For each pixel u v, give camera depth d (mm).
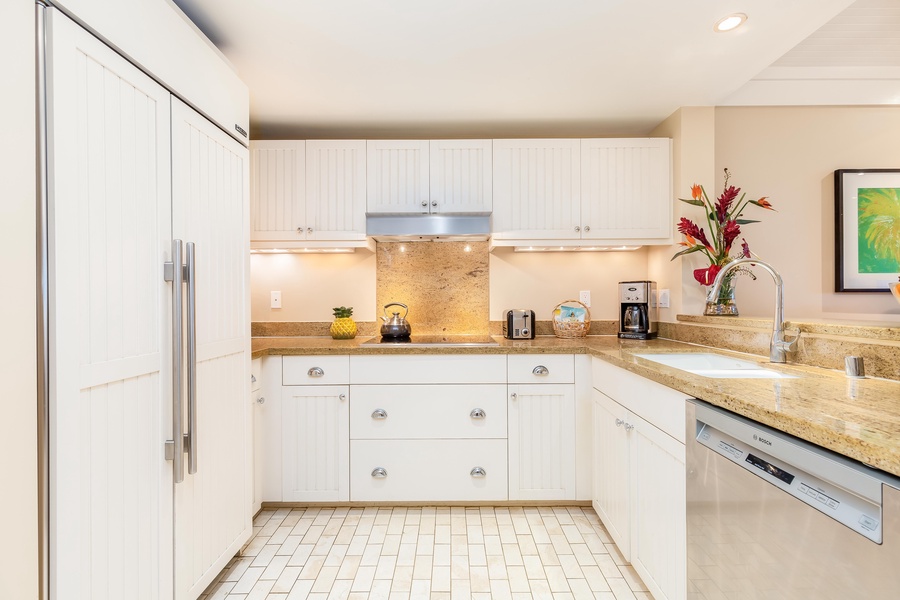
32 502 914
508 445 2367
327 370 2357
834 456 840
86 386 1024
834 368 1502
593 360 2299
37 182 921
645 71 2115
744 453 1071
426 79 2174
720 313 2363
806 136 2693
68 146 973
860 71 2570
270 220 2627
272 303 2994
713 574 1183
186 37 1425
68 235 973
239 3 1589
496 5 1622
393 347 2355
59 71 949
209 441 1568
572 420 2363
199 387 1503
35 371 921
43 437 928
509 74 2131
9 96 872
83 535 1019
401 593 1680
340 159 2629
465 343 2561
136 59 1189
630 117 2670
